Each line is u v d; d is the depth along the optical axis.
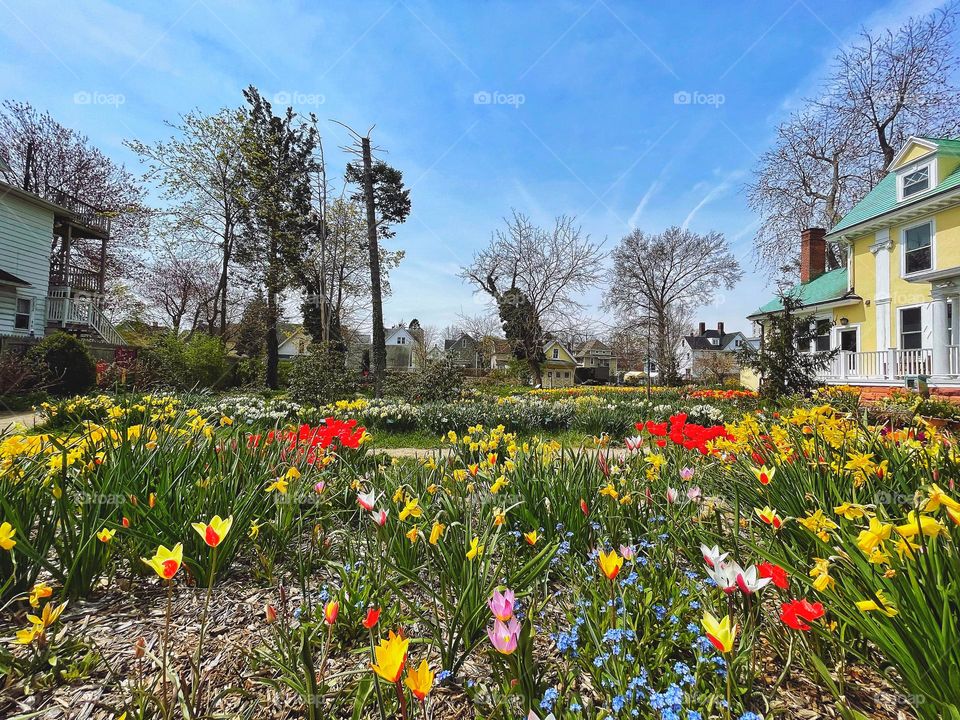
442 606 2.07
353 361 33.22
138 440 2.87
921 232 14.68
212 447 3.00
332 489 3.21
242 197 23.95
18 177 23.97
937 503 1.36
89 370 15.32
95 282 24.09
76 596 2.05
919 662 1.30
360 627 1.87
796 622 1.34
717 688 1.39
